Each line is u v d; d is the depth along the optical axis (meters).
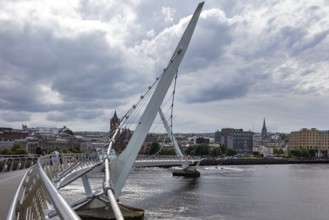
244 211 52.78
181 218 46.44
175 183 93.75
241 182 100.44
